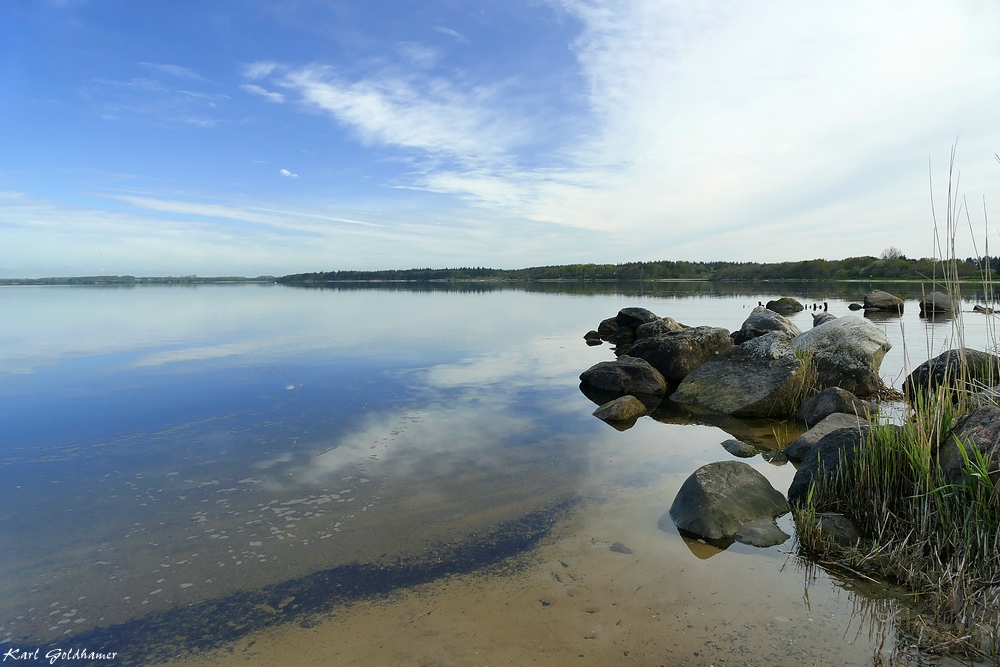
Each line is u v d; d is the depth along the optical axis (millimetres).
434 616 3535
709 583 3850
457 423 7945
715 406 9102
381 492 5488
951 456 4238
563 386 10555
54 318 23094
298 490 5531
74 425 7715
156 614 3600
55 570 4086
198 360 12906
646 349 11984
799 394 8906
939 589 3484
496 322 22859
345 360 13062
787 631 3307
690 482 4965
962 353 4902
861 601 3604
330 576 4012
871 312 25438
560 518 4922
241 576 4016
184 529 4707
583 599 3682
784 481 5832
